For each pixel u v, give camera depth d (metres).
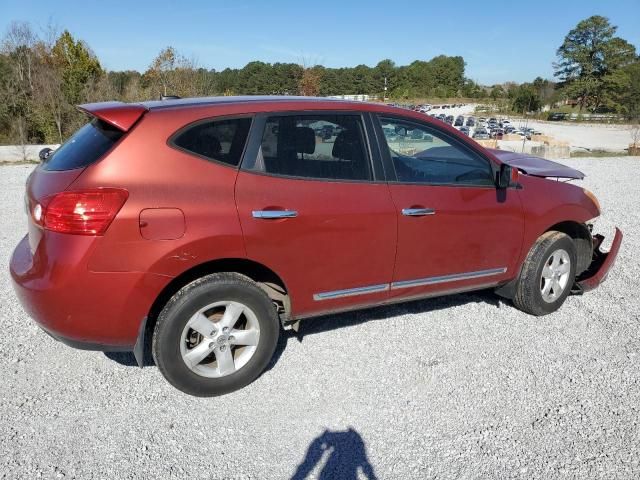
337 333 3.92
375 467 2.55
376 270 3.46
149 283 2.74
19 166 14.52
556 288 4.31
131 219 2.67
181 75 25.91
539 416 2.95
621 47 89.12
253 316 3.10
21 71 28.30
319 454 2.63
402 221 3.46
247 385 3.21
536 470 2.53
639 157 21.53
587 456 2.62
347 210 3.25
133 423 2.83
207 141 2.94
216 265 3.04
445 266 3.75
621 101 88.81
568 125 63.66
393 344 3.77
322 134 3.27
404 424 2.87
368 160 3.41
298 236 3.11
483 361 3.54
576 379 3.33
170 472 2.48
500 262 4.02
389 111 3.55
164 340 2.85
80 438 2.70
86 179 2.68
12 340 3.69
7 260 5.45
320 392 3.16
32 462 2.51
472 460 2.59
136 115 2.84
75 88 26.64
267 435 2.77
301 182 3.14
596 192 10.97
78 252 2.62
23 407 2.93
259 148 3.07
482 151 3.90
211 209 2.85
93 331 2.74
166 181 2.79
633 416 2.96
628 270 5.52
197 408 2.98
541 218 4.13
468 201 3.74
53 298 2.64
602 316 4.32
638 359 3.60
